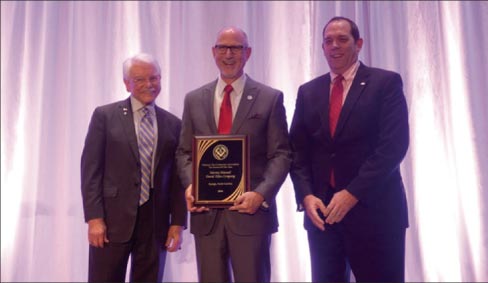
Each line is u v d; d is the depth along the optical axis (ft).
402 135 6.48
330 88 7.14
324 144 6.89
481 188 7.54
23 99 10.21
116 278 7.23
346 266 7.16
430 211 9.20
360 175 6.36
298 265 9.48
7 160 10.01
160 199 7.47
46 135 9.83
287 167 6.70
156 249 7.39
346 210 6.34
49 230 9.75
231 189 6.53
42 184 9.73
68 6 10.33
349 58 6.89
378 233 6.57
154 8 10.18
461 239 8.78
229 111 7.04
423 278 9.07
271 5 10.06
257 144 6.79
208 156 6.63
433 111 9.30
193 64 9.87
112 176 7.39
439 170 9.21
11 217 10.00
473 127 7.63
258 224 6.62
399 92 6.67
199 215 6.79
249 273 6.52
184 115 7.25
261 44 9.81
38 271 9.66
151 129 7.63
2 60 10.35
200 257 6.75
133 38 10.24
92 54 10.13
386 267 6.57
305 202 6.72
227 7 10.04
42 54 10.25
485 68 7.33
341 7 9.55
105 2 10.27
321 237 6.93
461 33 8.66
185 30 9.90
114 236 7.23
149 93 7.57
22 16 10.34
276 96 7.00
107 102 10.03
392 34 9.55
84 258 9.71
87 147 7.48
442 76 9.32
